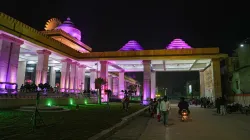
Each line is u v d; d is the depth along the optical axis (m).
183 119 14.62
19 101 19.69
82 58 35.41
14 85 22.12
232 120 15.27
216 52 31.30
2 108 17.56
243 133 9.77
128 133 9.67
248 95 25.44
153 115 17.30
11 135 7.48
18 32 22.45
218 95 30.61
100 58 34.78
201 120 15.26
